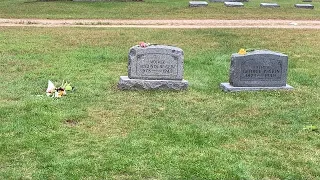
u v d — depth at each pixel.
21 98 10.71
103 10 28.86
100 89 11.55
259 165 7.34
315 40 19.66
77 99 10.63
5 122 8.96
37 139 8.16
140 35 20.38
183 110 10.01
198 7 30.89
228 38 19.98
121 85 11.44
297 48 17.73
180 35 20.59
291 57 16.09
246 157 7.64
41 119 9.13
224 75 13.23
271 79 11.79
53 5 30.44
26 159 7.38
